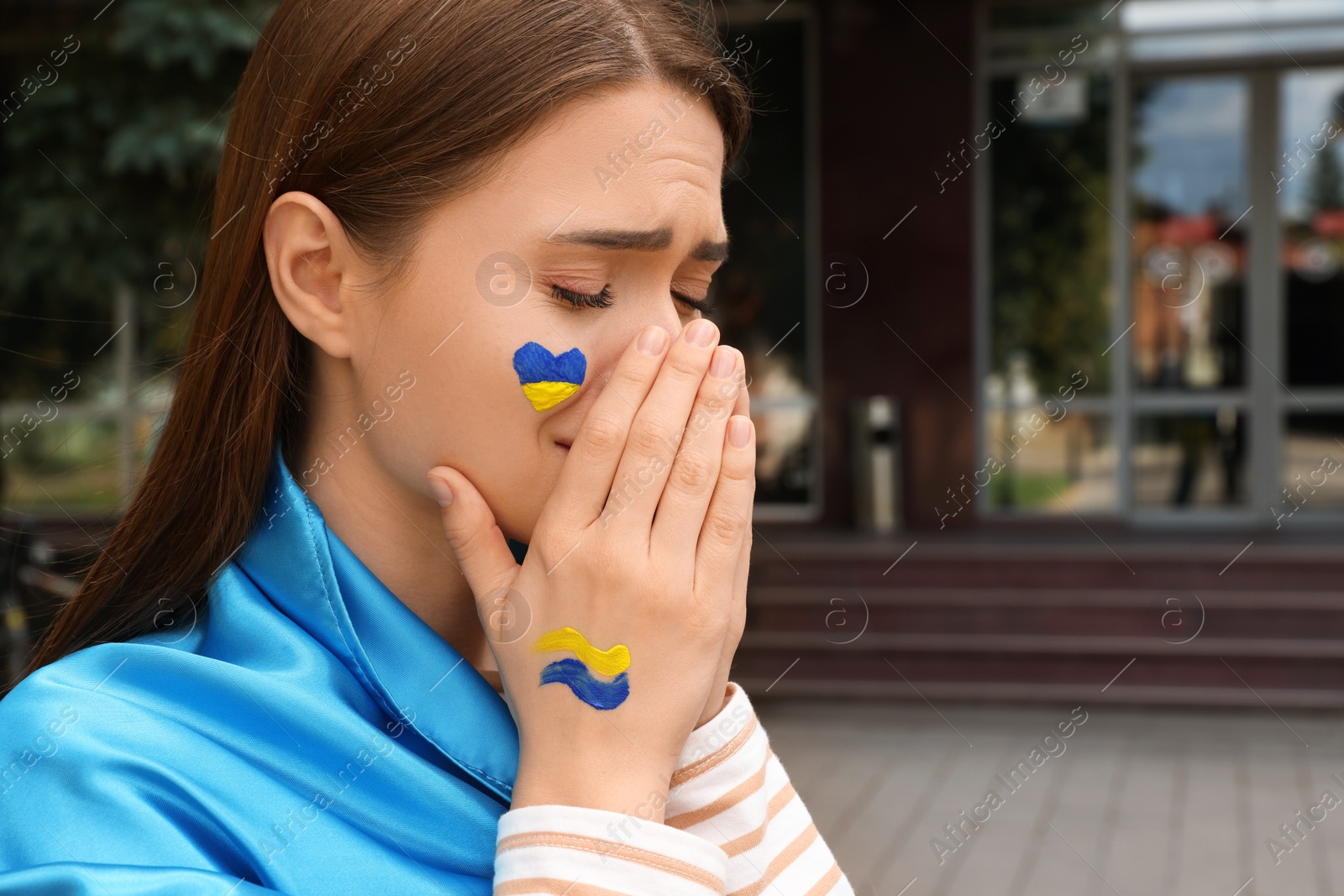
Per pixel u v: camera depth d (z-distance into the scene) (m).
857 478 11.15
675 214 0.87
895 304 11.13
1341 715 8.23
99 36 6.81
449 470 0.88
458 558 0.89
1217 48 11.03
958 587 9.51
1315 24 10.87
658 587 0.85
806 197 11.31
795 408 11.50
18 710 0.79
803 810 1.13
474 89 0.84
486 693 0.91
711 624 0.87
